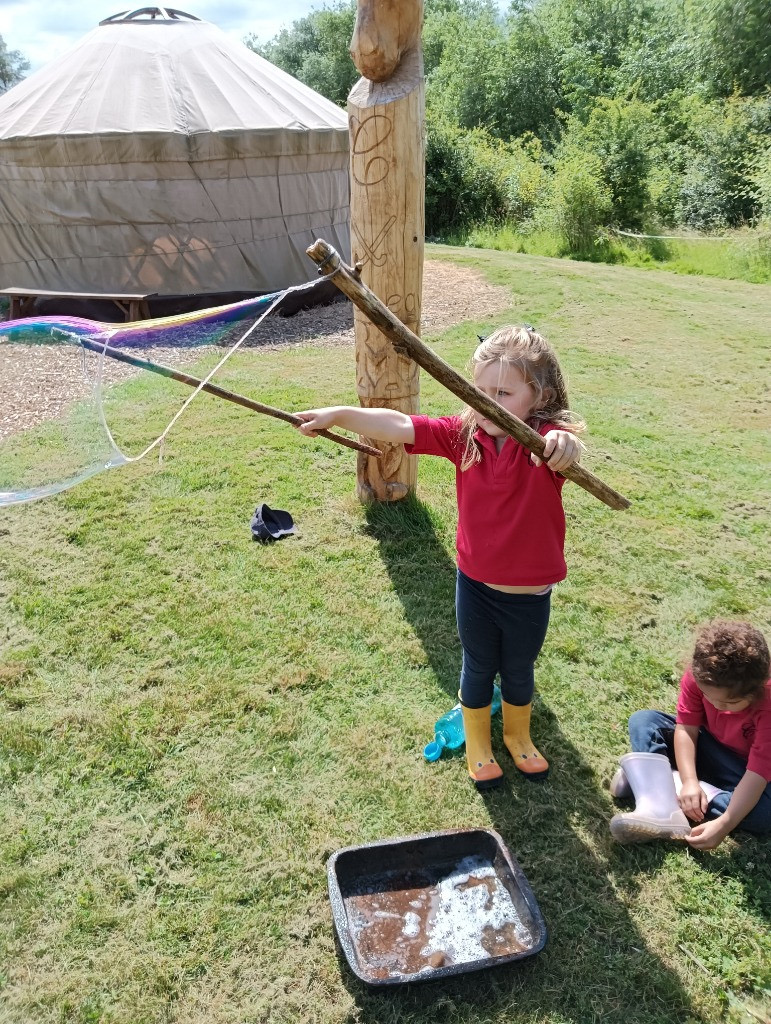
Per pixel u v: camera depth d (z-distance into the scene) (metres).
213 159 8.20
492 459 2.18
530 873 2.24
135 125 7.99
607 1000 1.92
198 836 2.35
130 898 2.17
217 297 8.56
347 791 2.51
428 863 2.25
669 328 8.16
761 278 11.78
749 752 2.34
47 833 2.36
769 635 3.30
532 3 27.84
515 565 2.21
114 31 9.16
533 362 2.08
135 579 3.59
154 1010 1.90
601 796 2.52
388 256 3.58
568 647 3.20
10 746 2.66
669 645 3.26
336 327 8.12
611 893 2.18
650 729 2.60
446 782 2.55
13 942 2.05
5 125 8.20
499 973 1.97
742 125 16.02
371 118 3.37
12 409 4.13
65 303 8.23
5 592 3.49
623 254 13.83
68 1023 1.88
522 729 2.60
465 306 8.83
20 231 8.38
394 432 2.25
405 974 1.88
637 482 4.67
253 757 2.63
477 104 27.34
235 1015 1.88
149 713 2.81
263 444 4.99
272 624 3.30
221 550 3.83
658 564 3.84
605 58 25.64
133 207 8.17
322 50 40.69
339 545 3.88
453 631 3.28
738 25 21.25
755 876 2.24
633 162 15.23
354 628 3.28
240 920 2.11
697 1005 1.91
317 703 2.88
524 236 15.83
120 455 2.80
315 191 9.12
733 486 4.68
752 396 6.21
